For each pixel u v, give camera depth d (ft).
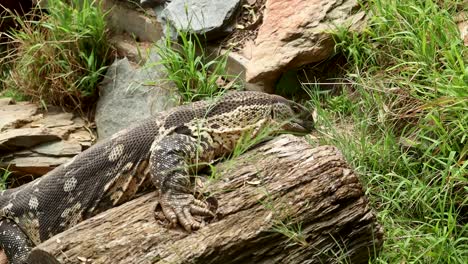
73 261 21.81
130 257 21.86
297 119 27.91
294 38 31.55
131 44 36.37
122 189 26.58
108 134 33.32
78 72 35.12
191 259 21.74
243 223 22.24
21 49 36.22
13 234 27.50
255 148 24.75
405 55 29.99
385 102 29.22
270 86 32.27
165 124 26.37
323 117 29.66
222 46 33.55
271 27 32.24
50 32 35.50
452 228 24.49
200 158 25.68
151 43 36.04
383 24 30.32
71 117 34.68
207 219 22.86
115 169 26.63
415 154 27.71
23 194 27.76
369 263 23.03
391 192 27.04
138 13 36.27
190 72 31.94
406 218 26.32
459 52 28.22
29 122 34.04
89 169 26.91
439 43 28.53
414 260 23.90
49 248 22.12
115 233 22.35
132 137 26.71
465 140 26.55
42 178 27.81
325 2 32.09
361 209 22.75
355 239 22.75
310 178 22.77
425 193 26.14
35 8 37.06
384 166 27.73
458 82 26.48
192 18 33.53
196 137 26.04
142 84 32.76
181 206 23.24
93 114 35.01
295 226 22.30
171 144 25.29
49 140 32.94
